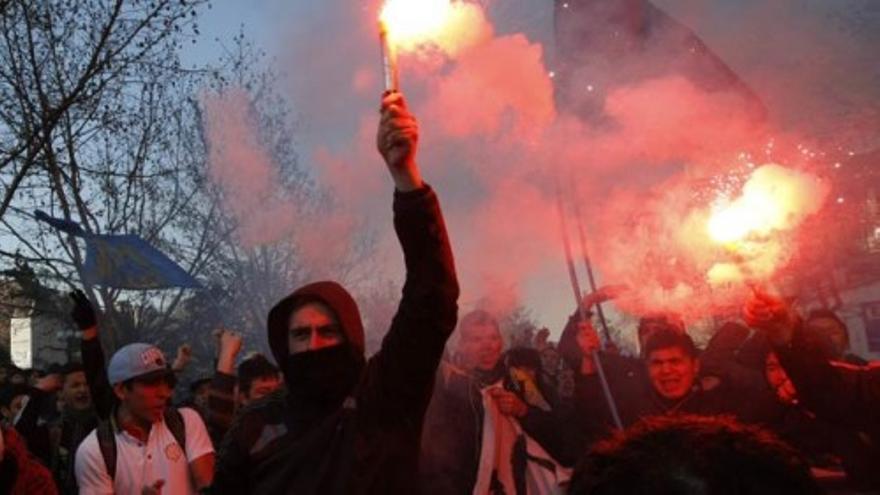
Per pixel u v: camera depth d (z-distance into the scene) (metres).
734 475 0.92
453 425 3.73
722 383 3.99
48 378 5.41
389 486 2.47
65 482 5.09
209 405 4.78
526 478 3.80
